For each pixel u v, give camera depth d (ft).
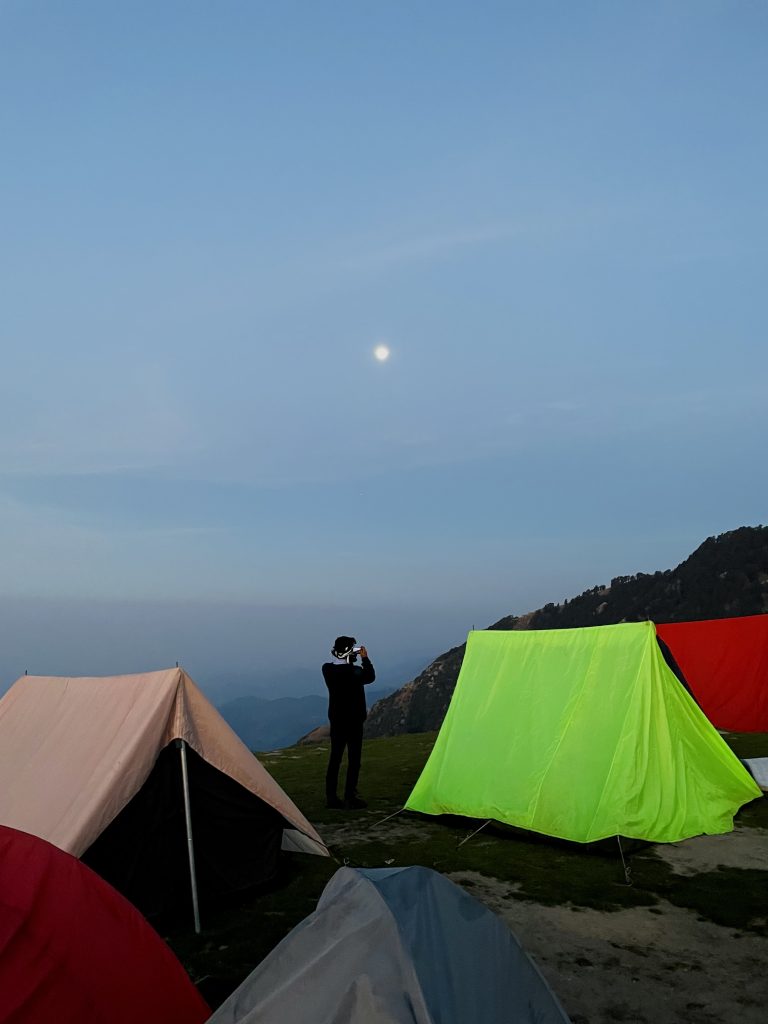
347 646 35.78
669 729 29.68
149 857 21.07
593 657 31.63
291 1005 9.32
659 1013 15.19
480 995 9.70
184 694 22.18
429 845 28.12
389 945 9.57
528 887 23.08
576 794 28.45
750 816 30.40
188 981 13.30
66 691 27.14
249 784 22.90
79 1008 11.78
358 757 35.42
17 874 12.85
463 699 35.24
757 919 19.85
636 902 21.53
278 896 22.76
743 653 59.47
